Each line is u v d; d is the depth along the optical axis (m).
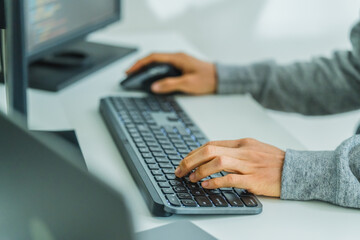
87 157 0.81
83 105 1.02
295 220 0.69
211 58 1.95
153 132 0.88
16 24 0.74
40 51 1.10
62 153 0.39
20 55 0.76
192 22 1.85
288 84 1.14
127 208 0.35
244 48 1.99
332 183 0.73
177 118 0.96
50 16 1.11
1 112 0.42
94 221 0.36
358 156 0.75
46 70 1.15
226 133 0.95
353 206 0.72
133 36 1.50
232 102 1.11
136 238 0.36
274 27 2.01
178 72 1.14
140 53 1.37
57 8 1.13
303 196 0.74
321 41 2.12
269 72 1.14
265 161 0.76
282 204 0.73
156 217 0.67
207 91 1.13
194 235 0.65
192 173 0.74
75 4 1.20
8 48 0.71
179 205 0.67
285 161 0.76
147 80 1.11
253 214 0.70
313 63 1.16
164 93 1.11
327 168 0.74
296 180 0.74
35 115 0.94
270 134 0.96
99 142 0.87
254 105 1.10
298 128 2.13
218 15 1.88
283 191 0.73
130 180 0.76
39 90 1.07
